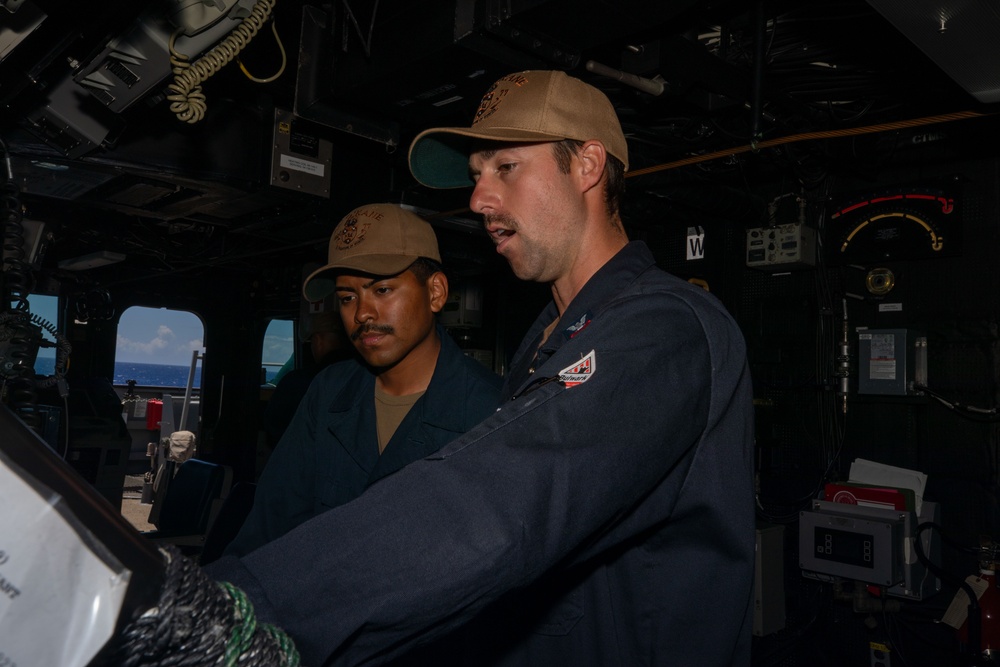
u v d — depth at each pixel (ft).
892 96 10.89
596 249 3.78
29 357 4.97
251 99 11.85
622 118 12.23
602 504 2.08
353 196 13.33
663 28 9.02
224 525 11.43
